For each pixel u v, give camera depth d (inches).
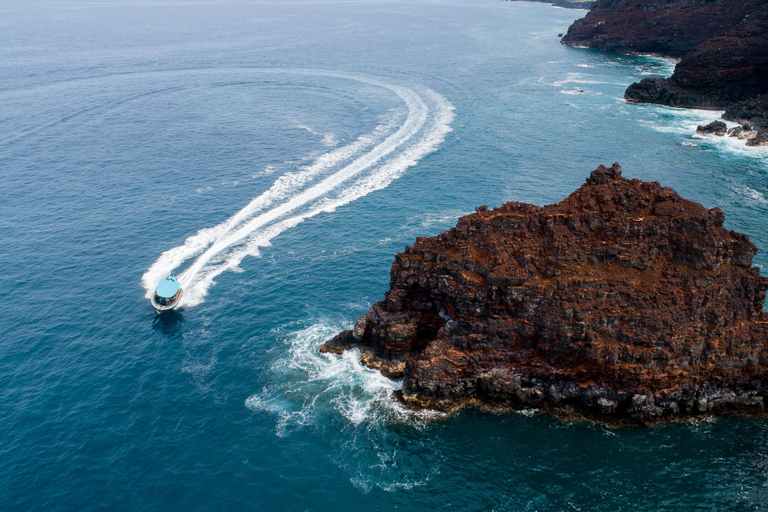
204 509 1924.2
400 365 2527.1
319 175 4702.3
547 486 1977.1
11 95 7126.0
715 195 4192.9
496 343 2324.1
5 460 2112.5
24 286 3253.0
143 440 2207.2
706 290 2218.3
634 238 2277.3
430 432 2219.5
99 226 3912.4
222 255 3560.5
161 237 3774.6
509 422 2251.5
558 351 2252.7
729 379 2223.2
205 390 2468.0
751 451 2081.7
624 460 2064.5
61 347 2758.4
